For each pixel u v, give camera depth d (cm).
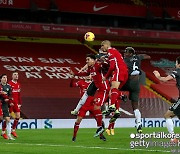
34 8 6138
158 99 5631
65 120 4747
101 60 2633
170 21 7588
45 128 4553
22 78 5528
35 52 6306
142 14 6862
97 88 2669
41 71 5797
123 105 5219
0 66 5728
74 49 6625
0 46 6278
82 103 2684
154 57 6900
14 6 6075
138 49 7050
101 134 2733
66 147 2353
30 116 4875
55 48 6538
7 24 6012
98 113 2697
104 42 2641
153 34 6788
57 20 6906
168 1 7188
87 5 6544
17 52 6216
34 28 6162
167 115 2409
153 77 6212
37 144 2548
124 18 7312
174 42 7481
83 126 4744
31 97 5166
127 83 2806
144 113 5331
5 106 2953
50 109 5047
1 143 2636
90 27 6456
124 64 2639
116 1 6881
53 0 6297
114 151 2138
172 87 6000
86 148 2289
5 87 3067
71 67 6056
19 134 3478
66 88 5484
